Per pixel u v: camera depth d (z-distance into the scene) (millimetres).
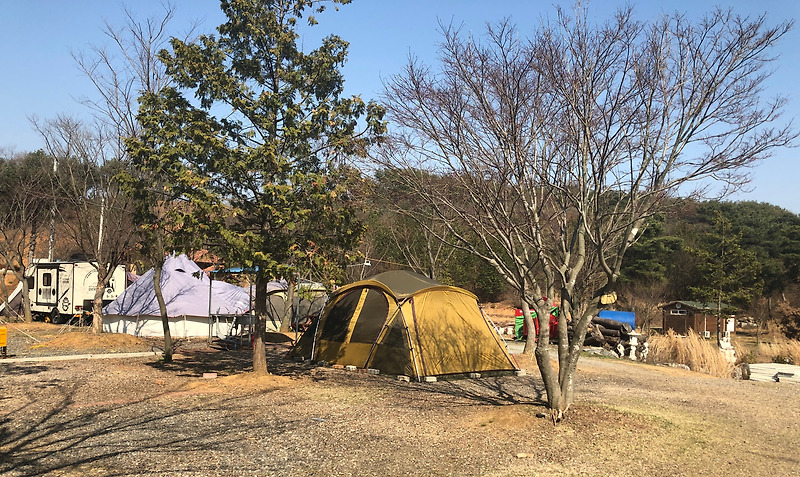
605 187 7887
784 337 28984
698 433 7480
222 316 19906
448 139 8039
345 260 11023
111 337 16672
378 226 21438
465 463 6133
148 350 15633
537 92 7820
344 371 12430
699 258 34750
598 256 7453
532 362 14617
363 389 10344
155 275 13234
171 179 10398
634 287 36781
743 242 42562
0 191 27156
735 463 6309
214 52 10758
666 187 7168
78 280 23297
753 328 39812
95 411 8172
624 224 8078
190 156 10375
